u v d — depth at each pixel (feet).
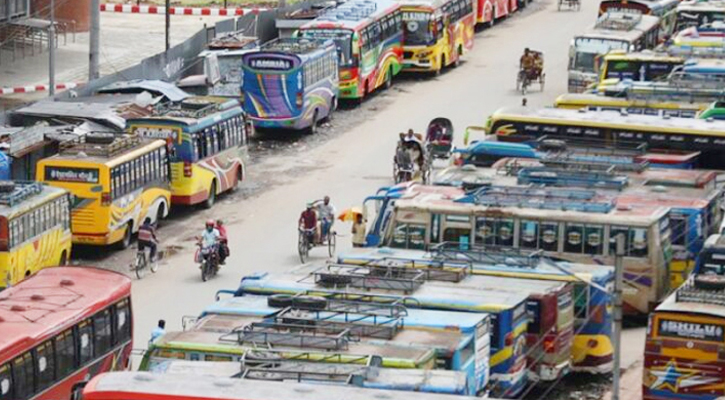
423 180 425.28
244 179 433.89
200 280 347.56
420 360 214.90
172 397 178.70
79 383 255.09
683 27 600.80
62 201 343.26
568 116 387.14
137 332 307.78
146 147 379.76
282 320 232.32
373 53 542.16
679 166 368.48
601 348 275.80
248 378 195.62
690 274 310.65
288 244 379.55
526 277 274.36
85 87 459.73
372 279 258.37
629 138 380.58
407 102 541.34
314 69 492.95
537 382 263.29
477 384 237.04
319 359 212.43
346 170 453.17
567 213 315.58
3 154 372.79
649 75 487.61
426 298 251.39
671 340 255.29
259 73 480.23
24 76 539.29
